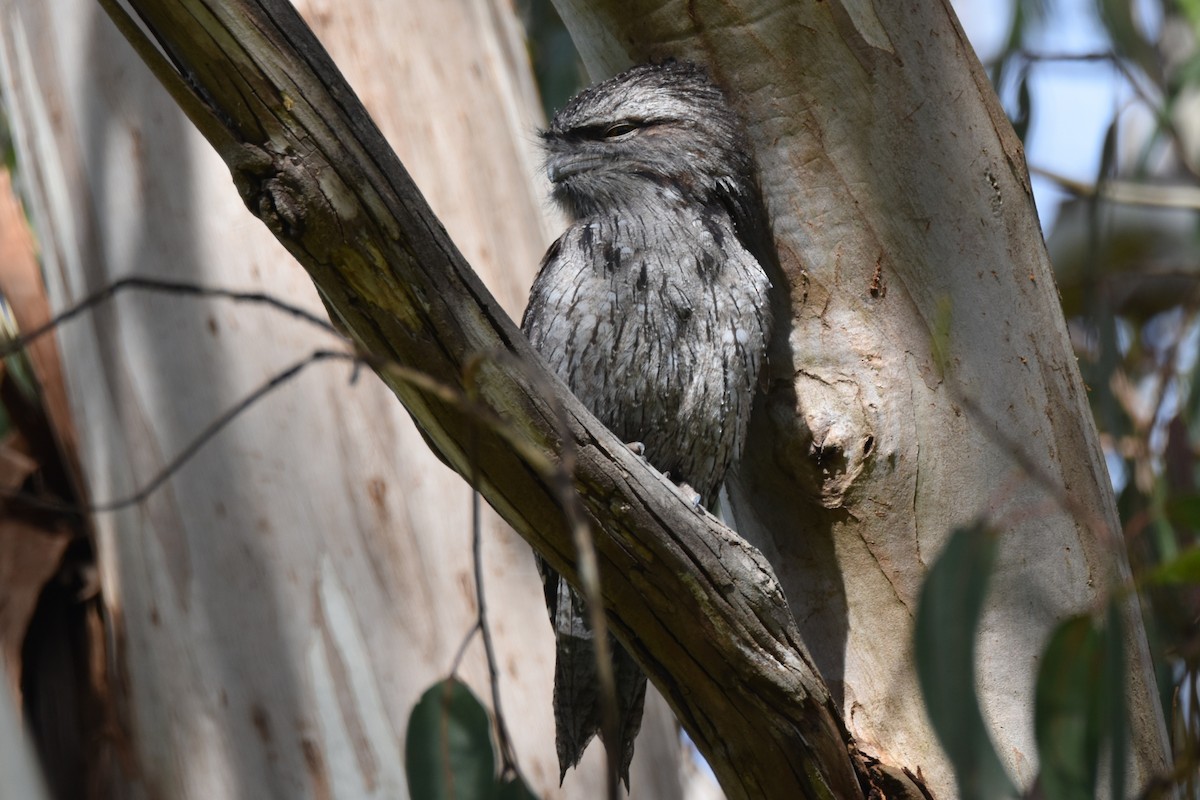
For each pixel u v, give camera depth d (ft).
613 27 21.02
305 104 13.15
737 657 15.74
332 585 24.14
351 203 13.35
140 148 25.50
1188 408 33.47
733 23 19.63
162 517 24.67
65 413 27.09
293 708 23.99
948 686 16.58
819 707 16.08
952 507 18.49
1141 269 35.96
